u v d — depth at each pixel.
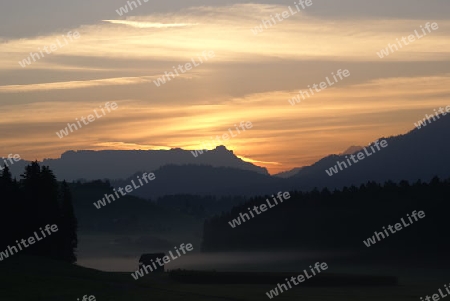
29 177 120.12
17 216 111.44
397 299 71.88
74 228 127.50
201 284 85.19
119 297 70.38
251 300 69.62
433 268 128.75
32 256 105.12
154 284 82.75
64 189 128.12
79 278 84.25
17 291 73.00
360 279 88.38
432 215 150.88
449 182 163.62
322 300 69.75
